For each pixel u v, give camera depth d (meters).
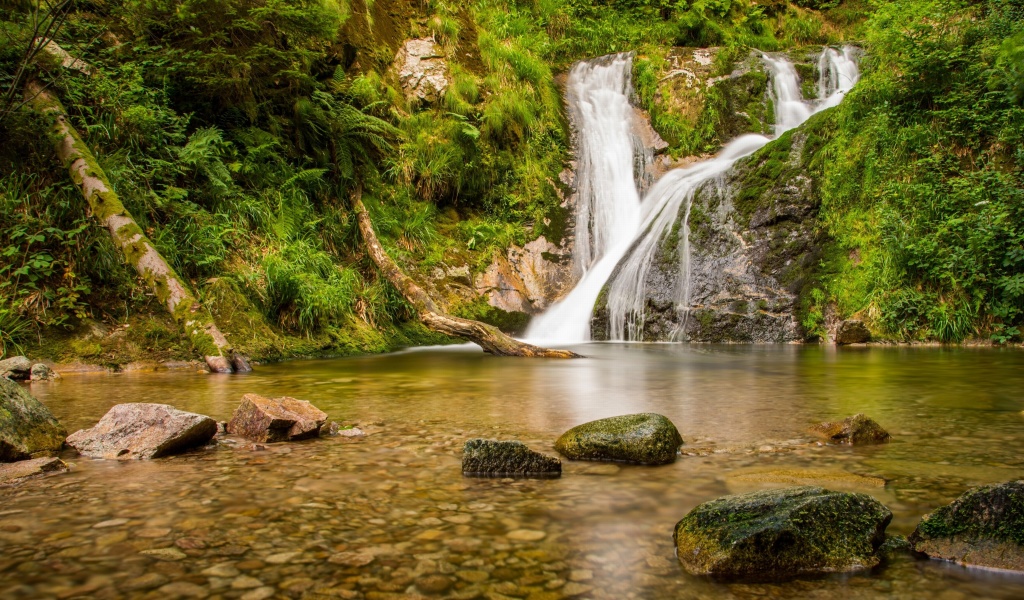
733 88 14.67
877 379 5.29
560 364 6.71
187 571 1.51
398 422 3.39
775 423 3.33
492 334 7.79
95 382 5.00
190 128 8.45
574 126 13.88
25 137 6.44
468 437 3.02
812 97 14.86
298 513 1.92
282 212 8.43
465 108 12.25
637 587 1.43
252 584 1.44
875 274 9.52
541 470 2.35
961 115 9.84
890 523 1.80
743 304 10.30
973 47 10.21
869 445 2.81
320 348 7.47
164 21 7.93
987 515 1.58
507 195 12.27
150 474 2.36
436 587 1.43
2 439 2.49
